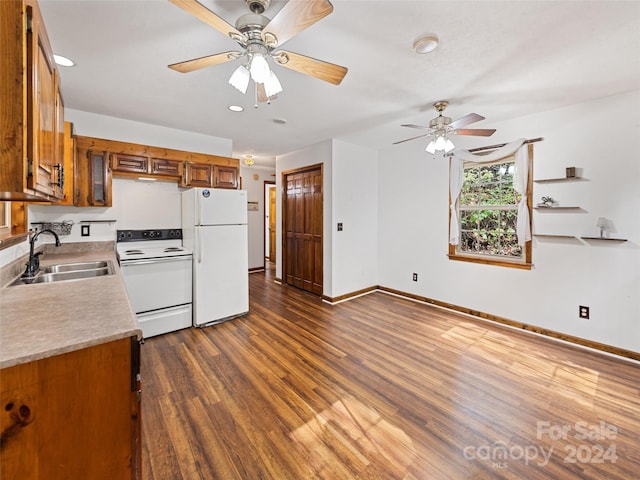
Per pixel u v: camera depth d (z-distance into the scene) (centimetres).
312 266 483
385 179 486
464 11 158
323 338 312
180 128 369
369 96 271
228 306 360
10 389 92
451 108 301
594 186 281
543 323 318
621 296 270
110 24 169
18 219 220
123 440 109
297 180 509
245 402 206
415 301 445
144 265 307
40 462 97
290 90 259
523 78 237
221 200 350
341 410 198
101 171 310
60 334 105
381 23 169
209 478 147
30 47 100
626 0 148
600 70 223
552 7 155
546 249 314
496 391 219
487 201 367
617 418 190
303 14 126
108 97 272
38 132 109
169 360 264
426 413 195
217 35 181
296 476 148
